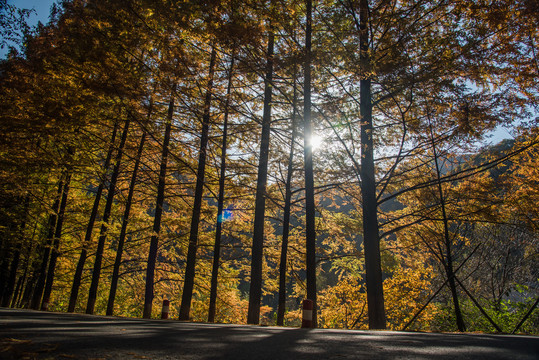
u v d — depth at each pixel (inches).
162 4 368.8
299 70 424.8
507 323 505.7
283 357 108.6
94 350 111.3
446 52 371.9
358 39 444.5
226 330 209.2
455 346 140.3
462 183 471.5
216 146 611.5
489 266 675.4
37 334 142.5
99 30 436.8
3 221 721.6
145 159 685.9
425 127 408.8
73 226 816.3
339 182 482.0
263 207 556.7
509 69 371.9
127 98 454.6
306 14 465.4
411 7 394.3
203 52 546.3
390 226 568.7
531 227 432.8
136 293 798.5
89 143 573.0
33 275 900.0
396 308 739.4
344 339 163.9
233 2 378.0
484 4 354.9
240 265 715.4
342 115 442.6
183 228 647.1
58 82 456.1
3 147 478.9
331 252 647.8
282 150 557.0
